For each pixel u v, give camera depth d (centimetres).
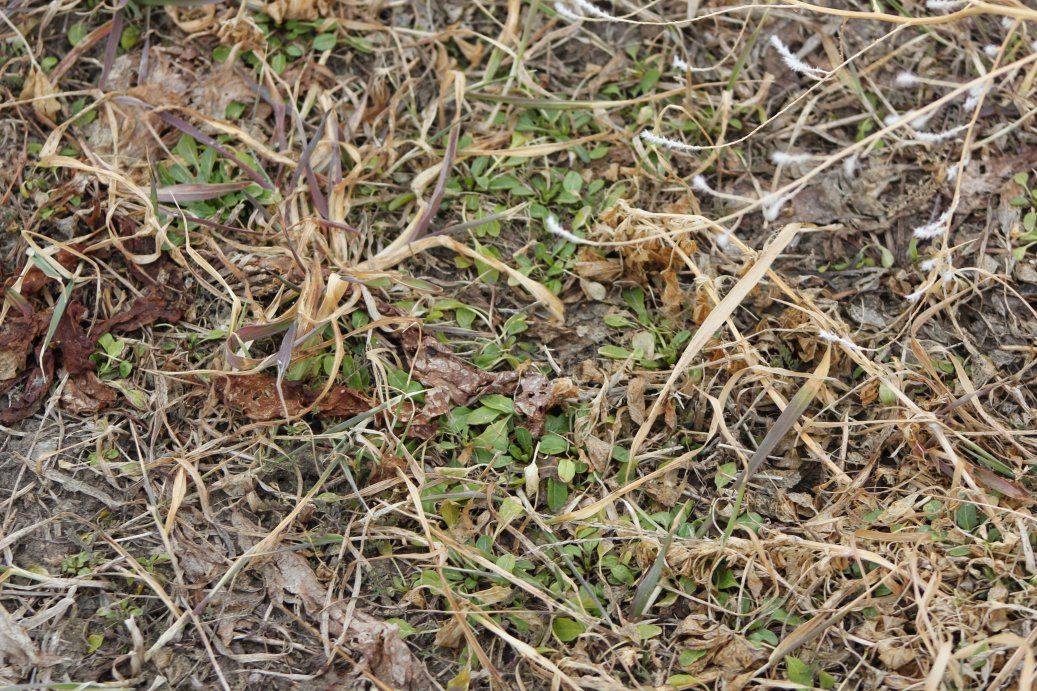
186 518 124
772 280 129
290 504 125
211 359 128
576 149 135
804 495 126
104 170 130
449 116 136
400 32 137
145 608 122
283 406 125
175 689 120
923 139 126
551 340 130
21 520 124
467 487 125
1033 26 136
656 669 121
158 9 136
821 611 122
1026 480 126
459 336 129
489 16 138
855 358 127
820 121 136
